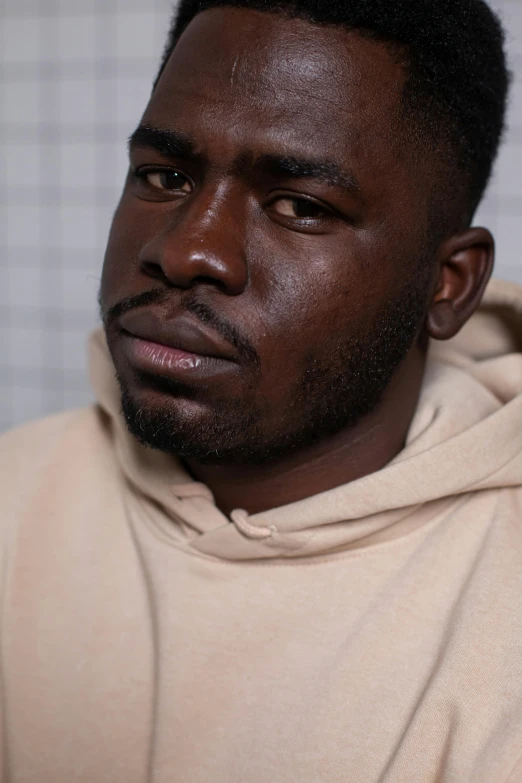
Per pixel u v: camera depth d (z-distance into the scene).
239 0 0.59
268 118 0.56
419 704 0.55
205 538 0.67
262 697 0.61
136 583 0.71
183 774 0.60
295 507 0.64
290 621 0.63
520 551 0.61
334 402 0.61
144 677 0.66
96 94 1.63
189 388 0.56
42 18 1.63
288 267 0.56
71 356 1.73
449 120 0.64
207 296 0.55
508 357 0.76
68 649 0.70
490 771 0.50
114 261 0.62
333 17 0.58
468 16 0.67
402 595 0.62
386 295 0.61
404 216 0.61
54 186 1.69
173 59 0.62
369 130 0.58
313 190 0.56
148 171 0.61
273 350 0.56
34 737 0.68
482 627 0.56
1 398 1.77
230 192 0.57
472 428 0.64
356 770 0.56
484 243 0.69
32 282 1.73
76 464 0.81
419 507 0.65
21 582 0.74
